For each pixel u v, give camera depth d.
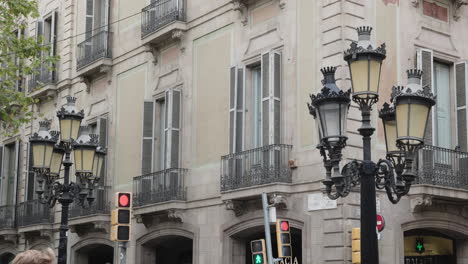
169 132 21.03
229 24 20.09
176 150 21.09
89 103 25.86
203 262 19.92
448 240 19.20
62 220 14.87
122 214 14.39
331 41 17.20
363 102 9.96
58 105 27.84
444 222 18.02
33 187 28.20
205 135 20.39
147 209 21.19
